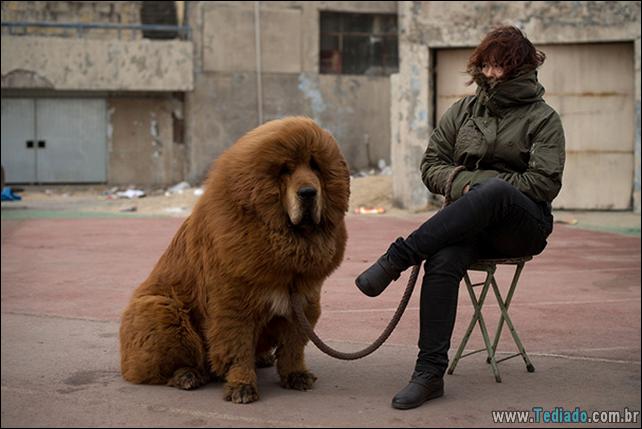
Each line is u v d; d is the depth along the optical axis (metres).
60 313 6.41
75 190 24.34
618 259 9.73
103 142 24.72
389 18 26.52
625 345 5.36
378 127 26.56
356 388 4.33
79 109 24.48
